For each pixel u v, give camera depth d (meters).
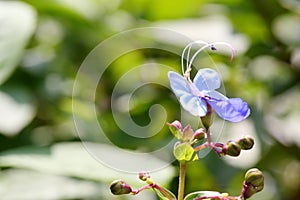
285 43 0.69
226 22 0.71
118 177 0.56
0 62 0.59
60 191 0.56
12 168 0.58
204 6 0.72
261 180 0.43
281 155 0.66
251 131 0.62
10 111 0.62
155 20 0.72
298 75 0.68
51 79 0.68
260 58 0.68
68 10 0.69
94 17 0.70
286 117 0.67
